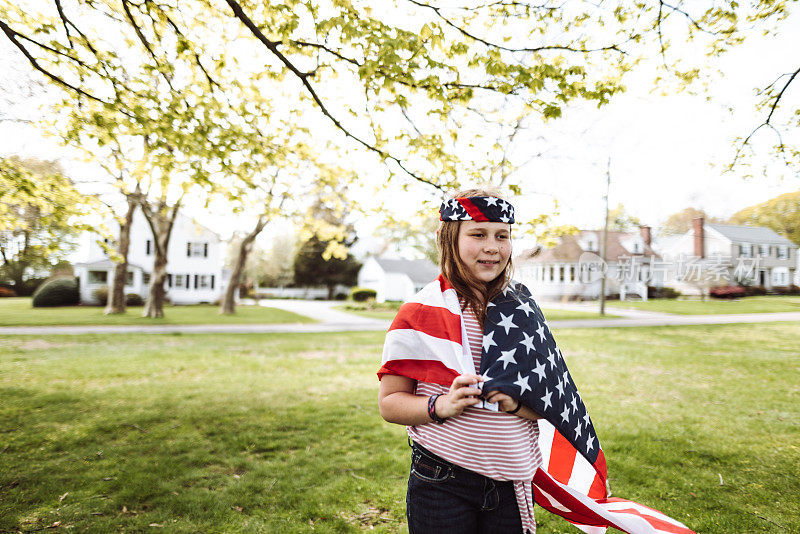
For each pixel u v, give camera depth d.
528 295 1.43
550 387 1.27
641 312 25.81
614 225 35.59
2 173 5.61
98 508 3.03
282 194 6.47
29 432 4.58
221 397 6.14
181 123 4.79
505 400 1.21
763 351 10.84
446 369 1.26
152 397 6.11
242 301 39.50
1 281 39.47
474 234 1.36
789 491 3.35
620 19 3.91
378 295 46.19
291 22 3.80
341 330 17.09
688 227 32.50
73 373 7.77
